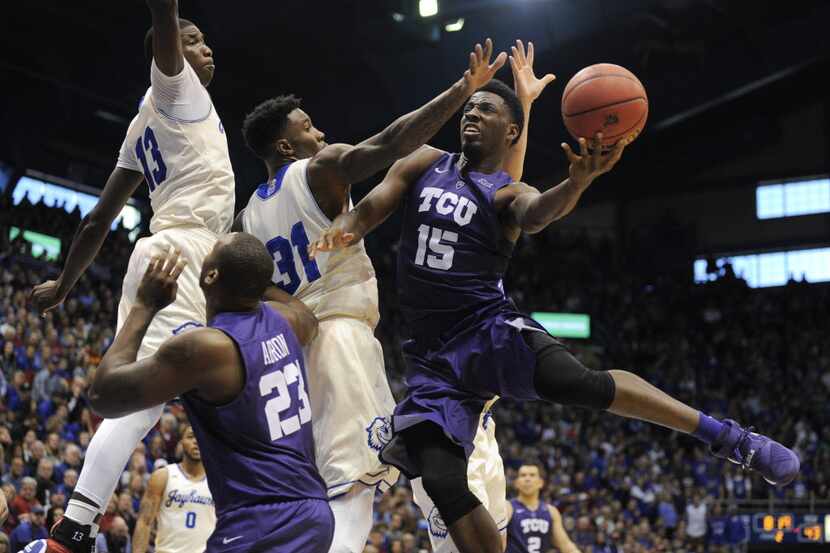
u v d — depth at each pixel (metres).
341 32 21.05
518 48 4.70
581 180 3.50
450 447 3.74
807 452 21.39
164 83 4.20
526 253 28.16
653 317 27.27
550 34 21.86
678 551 17.73
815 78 27.09
